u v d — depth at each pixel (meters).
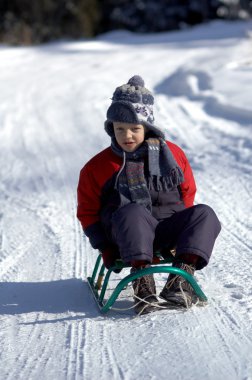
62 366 9.84
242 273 13.92
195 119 33.91
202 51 62.06
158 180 12.04
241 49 57.09
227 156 26.16
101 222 12.40
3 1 95.69
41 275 14.64
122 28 115.94
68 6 99.00
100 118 35.81
